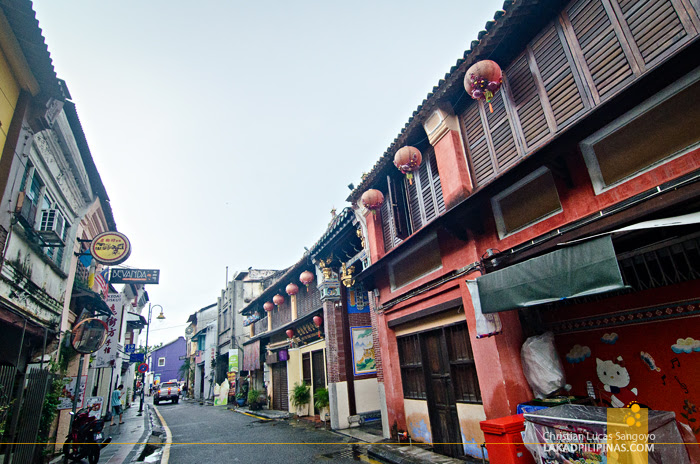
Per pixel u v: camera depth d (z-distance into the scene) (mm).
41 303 8320
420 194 8828
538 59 5945
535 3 5578
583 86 5223
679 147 4098
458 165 7168
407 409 8734
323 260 13758
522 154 6098
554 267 4578
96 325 10750
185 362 46375
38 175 8078
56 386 8734
